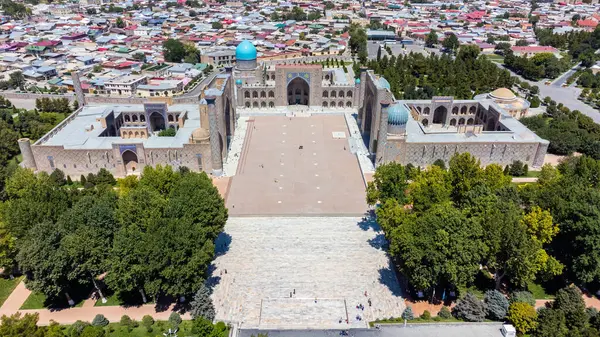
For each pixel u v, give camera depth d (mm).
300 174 127812
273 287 81500
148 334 70000
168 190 94250
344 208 110062
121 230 73938
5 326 59156
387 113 121188
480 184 87062
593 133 156500
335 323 73438
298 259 89375
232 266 87125
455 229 71312
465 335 70188
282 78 178500
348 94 182500
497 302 73375
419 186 88625
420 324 72125
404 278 83875
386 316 75000
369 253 91500
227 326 72125
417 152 127625
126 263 69875
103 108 155125
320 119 172125
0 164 130875
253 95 182500
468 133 133000
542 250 74250
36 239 70812
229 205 111062
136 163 126438
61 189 90562
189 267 70500
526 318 68938
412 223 75812
